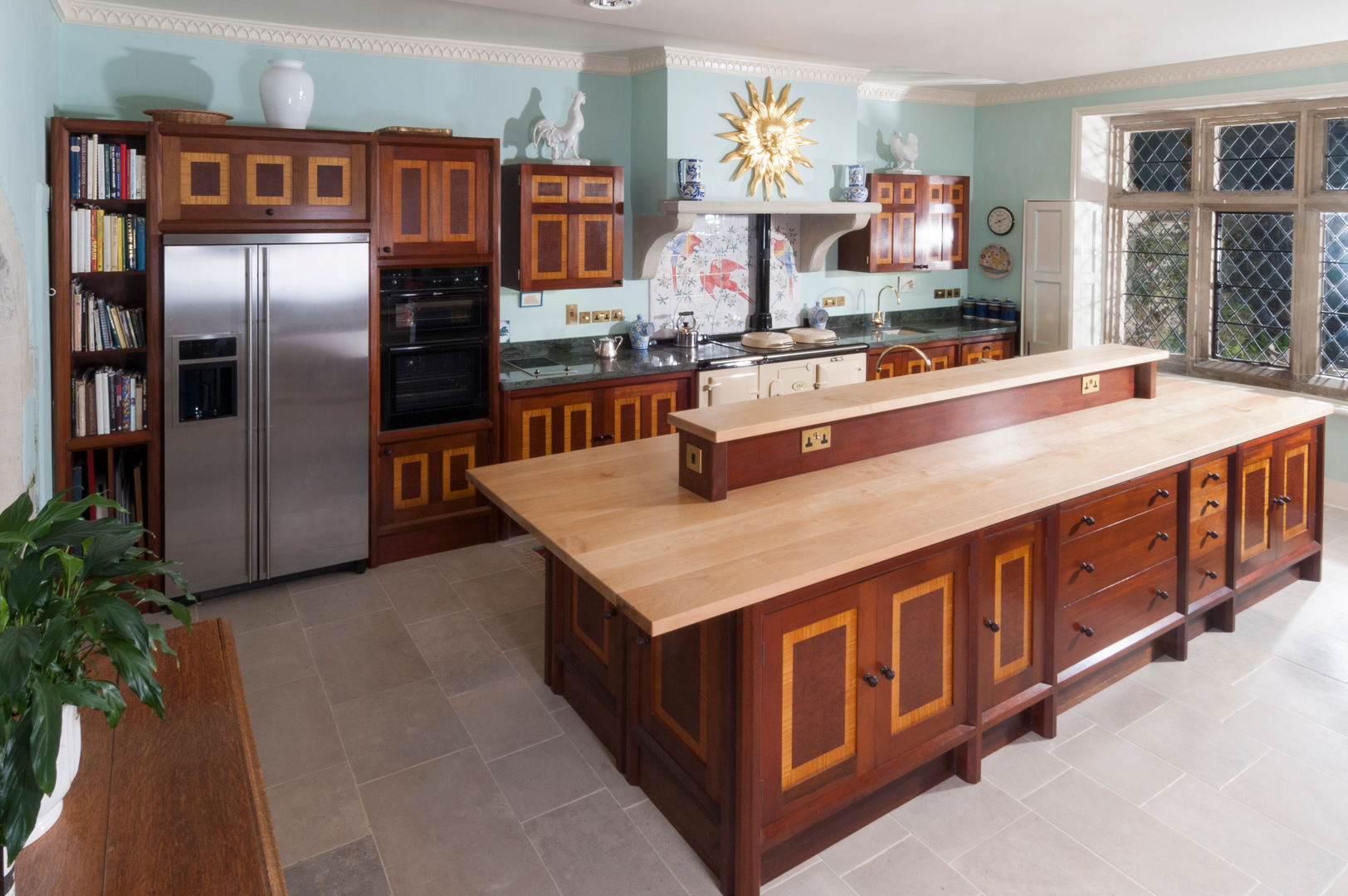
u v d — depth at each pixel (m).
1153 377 4.32
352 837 2.62
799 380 5.78
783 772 2.42
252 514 4.22
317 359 4.26
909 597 2.62
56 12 3.88
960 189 6.78
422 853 2.56
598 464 3.31
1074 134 6.37
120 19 4.12
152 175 3.79
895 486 2.95
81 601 1.49
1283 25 4.28
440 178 4.52
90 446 3.86
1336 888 2.38
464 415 4.77
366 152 4.25
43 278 3.49
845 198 6.07
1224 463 3.70
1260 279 5.80
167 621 4.01
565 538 2.54
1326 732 3.09
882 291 6.96
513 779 2.91
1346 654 3.63
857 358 6.00
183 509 4.05
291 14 4.29
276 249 4.07
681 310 6.05
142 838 1.48
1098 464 3.19
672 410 5.36
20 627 1.33
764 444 2.98
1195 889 2.38
